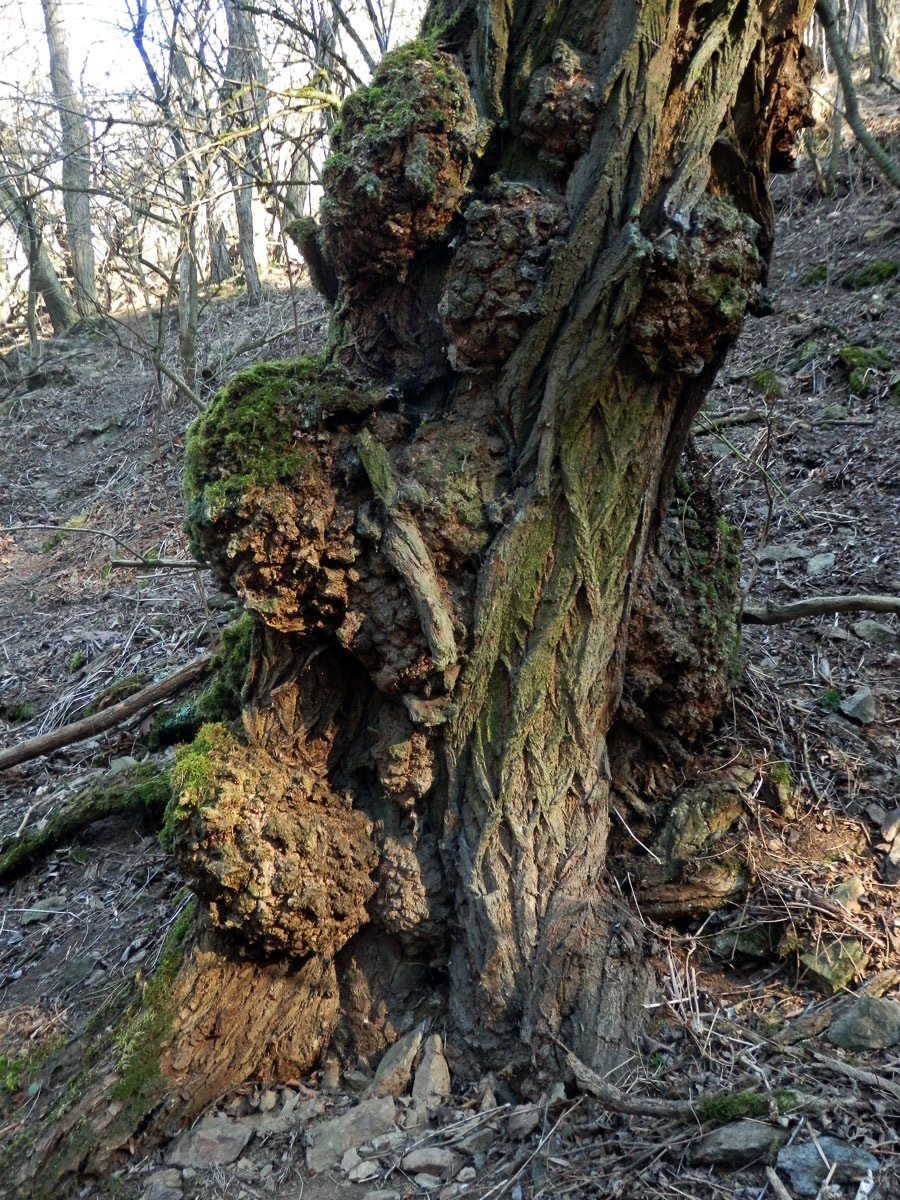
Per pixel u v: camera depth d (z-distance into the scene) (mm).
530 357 2486
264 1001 2648
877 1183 2035
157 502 8531
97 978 3297
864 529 5055
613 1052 2420
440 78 2389
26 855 4086
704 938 2793
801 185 10344
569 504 2523
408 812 2703
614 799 2918
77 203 12172
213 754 2660
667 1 2295
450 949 2658
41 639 6520
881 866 2949
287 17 5555
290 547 2494
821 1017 2520
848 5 14828
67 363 13391
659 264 2309
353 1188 2297
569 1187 2164
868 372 6562
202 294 12484
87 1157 2469
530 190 2447
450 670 2543
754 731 3344
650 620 2852
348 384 2584
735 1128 2203
